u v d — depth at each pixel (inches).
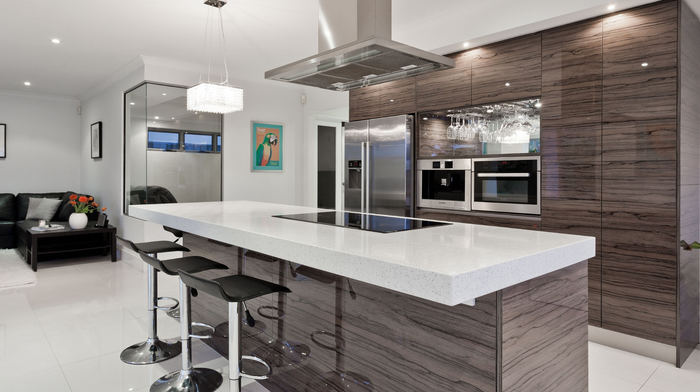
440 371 59.4
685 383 96.7
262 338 95.8
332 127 295.9
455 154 163.8
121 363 104.9
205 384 91.5
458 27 141.0
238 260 103.8
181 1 133.7
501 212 140.8
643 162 108.2
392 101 173.8
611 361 107.8
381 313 67.3
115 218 231.5
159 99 200.5
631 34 109.6
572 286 69.2
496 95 139.7
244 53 188.9
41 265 213.5
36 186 282.7
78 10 140.8
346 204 192.1
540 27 125.3
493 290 50.6
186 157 210.7
